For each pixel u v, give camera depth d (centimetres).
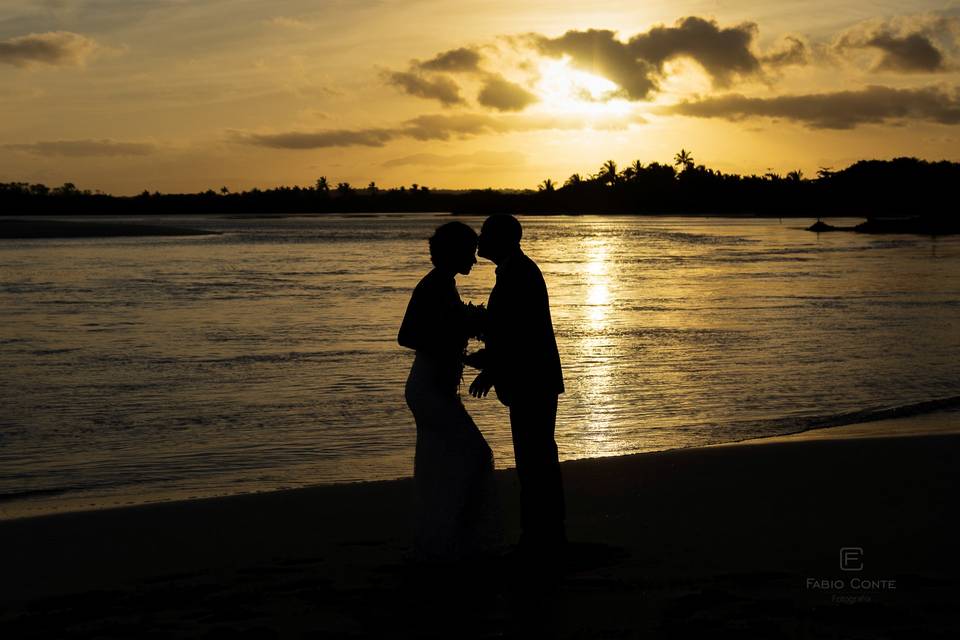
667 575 561
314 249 7544
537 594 531
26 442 1217
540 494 605
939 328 2438
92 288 3841
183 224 16625
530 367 595
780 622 477
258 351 2073
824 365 1819
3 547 676
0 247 7550
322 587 555
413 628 484
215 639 472
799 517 689
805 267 5278
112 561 638
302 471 1059
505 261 602
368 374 1759
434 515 595
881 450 930
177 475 1052
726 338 2261
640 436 1217
